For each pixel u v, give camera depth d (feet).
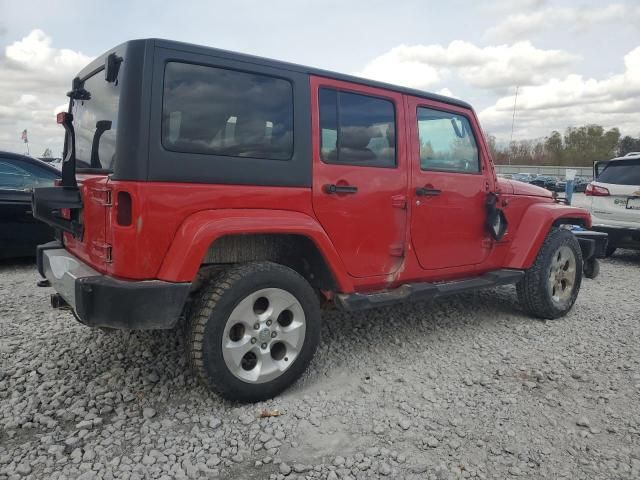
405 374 11.26
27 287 17.75
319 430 8.82
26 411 9.11
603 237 20.07
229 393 9.18
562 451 8.43
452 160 13.43
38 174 21.27
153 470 7.54
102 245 8.84
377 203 11.41
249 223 9.08
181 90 8.69
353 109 11.14
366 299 11.09
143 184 8.19
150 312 8.25
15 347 11.98
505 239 14.80
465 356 12.45
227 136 9.20
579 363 12.17
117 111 8.56
